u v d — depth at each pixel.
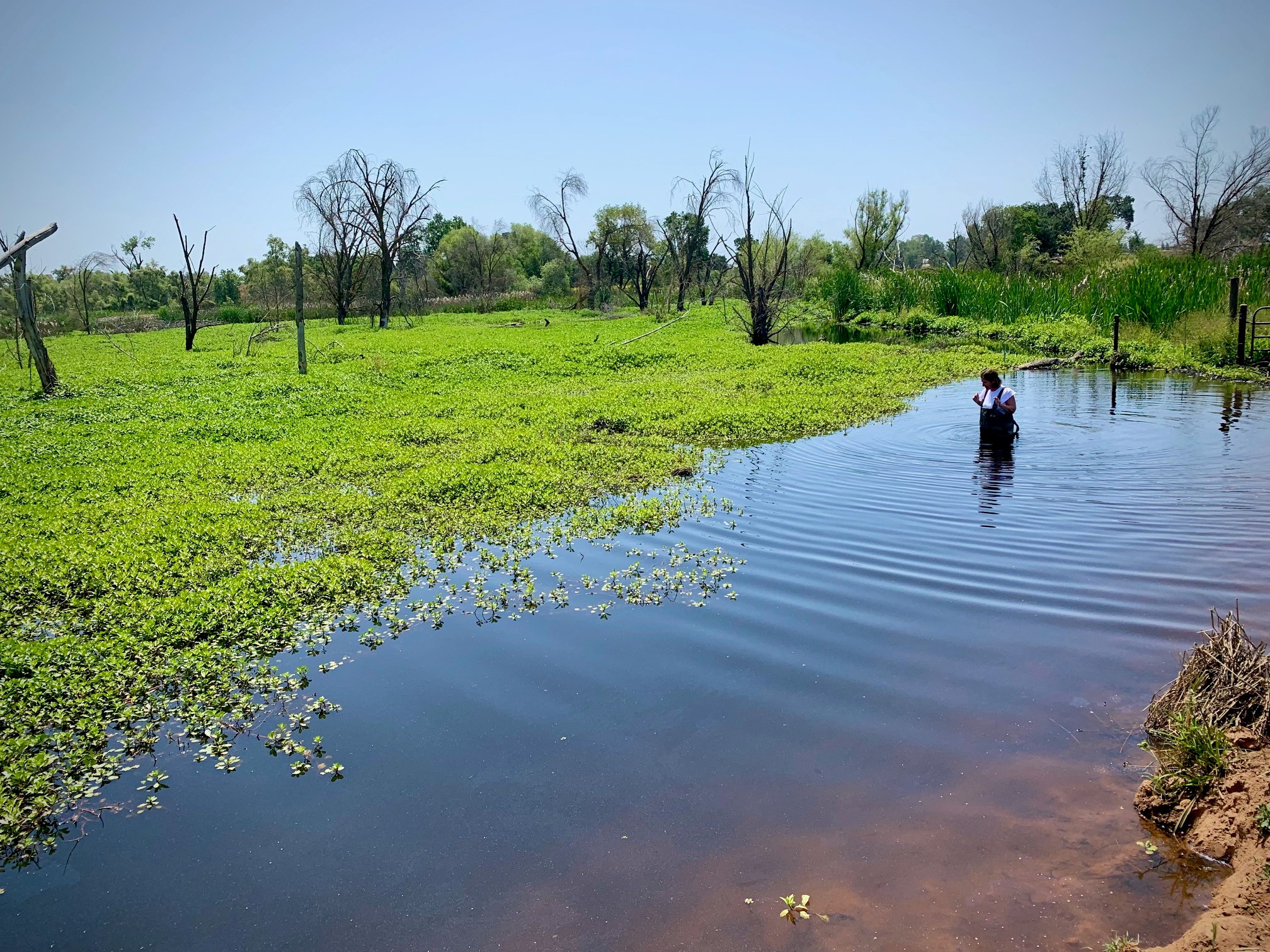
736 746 5.23
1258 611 6.58
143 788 5.17
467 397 19.30
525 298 63.88
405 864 4.37
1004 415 13.17
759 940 3.69
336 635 7.18
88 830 4.80
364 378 22.28
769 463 12.79
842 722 5.42
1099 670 5.88
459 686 6.20
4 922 4.12
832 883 4.02
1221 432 13.35
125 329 51.75
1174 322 25.56
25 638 7.04
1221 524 8.80
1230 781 4.22
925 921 3.74
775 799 4.68
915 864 4.11
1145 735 5.06
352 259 48.94
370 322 47.81
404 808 4.82
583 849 4.38
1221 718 4.70
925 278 42.19
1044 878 3.96
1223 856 3.96
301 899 4.16
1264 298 24.66
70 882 4.39
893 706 5.57
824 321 42.66
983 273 38.16
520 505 10.75
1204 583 7.25
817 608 7.27
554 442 14.45
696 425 15.58
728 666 6.30
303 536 9.55
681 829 4.48
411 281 64.56
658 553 8.95
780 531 9.44
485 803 4.81
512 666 6.50
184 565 8.60
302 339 23.28
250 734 5.71
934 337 32.38
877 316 39.34
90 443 14.79
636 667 6.36
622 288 60.47
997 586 7.51
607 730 5.51
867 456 12.92
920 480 11.37
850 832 4.37
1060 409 16.03
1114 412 15.56
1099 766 4.80
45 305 54.22
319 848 4.53
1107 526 8.94
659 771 5.01
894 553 8.52
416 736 5.56
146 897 4.25
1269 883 3.54
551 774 5.05
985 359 24.11
